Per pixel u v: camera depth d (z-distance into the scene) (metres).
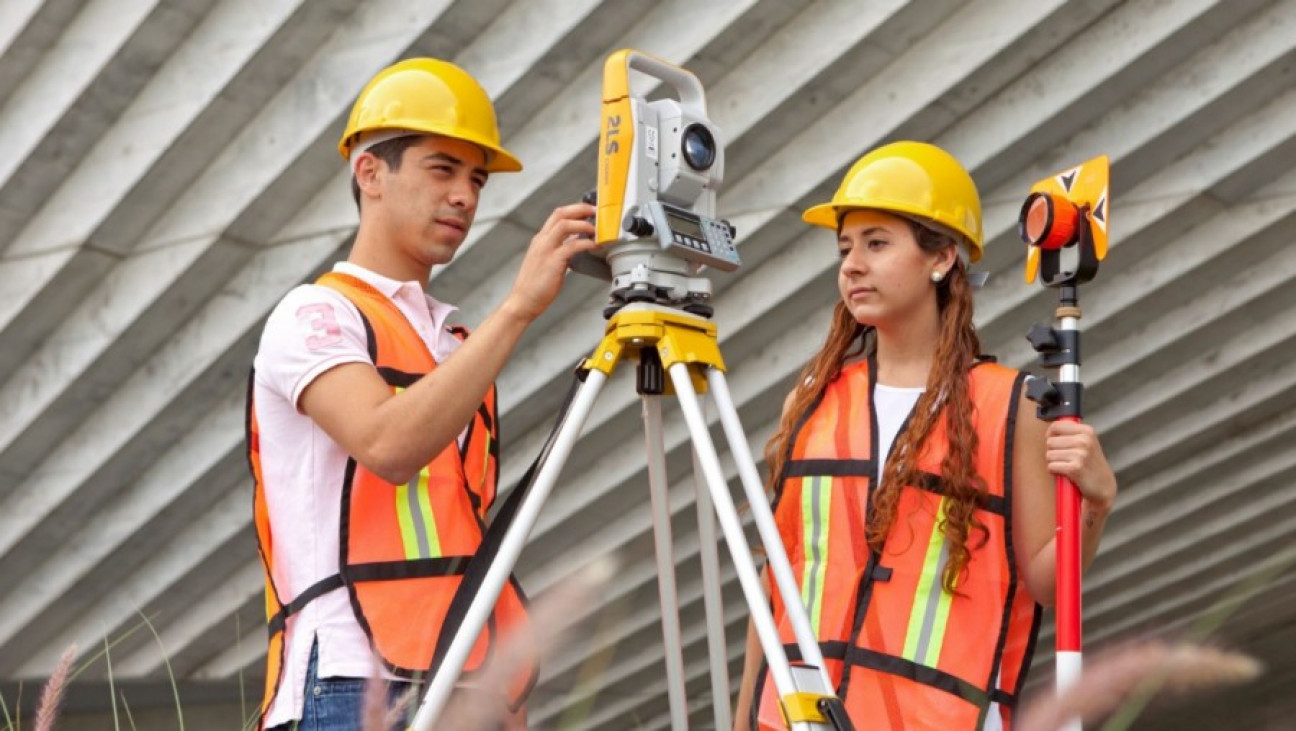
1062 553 2.18
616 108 2.26
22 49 4.88
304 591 2.16
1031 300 5.99
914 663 2.28
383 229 2.34
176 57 4.89
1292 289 6.25
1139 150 5.36
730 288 5.83
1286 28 4.99
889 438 2.42
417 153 2.32
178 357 5.69
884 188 2.43
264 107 5.01
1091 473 2.19
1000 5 4.90
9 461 6.08
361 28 4.80
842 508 2.40
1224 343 6.60
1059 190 2.32
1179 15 4.91
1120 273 6.07
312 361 2.14
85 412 5.96
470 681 2.14
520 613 2.22
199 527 6.45
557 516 6.61
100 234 5.27
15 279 5.46
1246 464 7.60
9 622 6.78
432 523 2.21
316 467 2.19
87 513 6.35
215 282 5.47
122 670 7.19
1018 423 2.35
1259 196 5.69
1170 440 7.22
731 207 5.41
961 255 2.47
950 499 2.31
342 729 2.10
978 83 5.08
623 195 2.22
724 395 2.22
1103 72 5.04
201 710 7.82
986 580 2.30
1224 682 1.61
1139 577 8.68
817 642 2.18
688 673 8.05
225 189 5.15
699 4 4.80
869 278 2.45
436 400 2.08
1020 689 2.31
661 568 2.33
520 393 5.89
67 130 5.02
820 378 2.54
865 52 4.98
